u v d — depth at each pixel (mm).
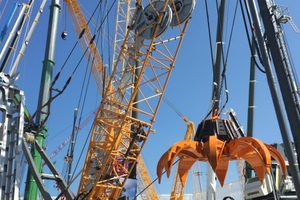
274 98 10469
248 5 11578
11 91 14773
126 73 25828
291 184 14148
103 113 26250
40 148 24078
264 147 7738
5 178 13492
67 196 24469
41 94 25203
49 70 26094
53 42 27000
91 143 26688
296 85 10625
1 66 19484
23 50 21000
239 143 7957
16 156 13938
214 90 12336
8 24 20031
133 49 24984
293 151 9977
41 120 24219
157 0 23359
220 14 15570
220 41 14969
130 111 25906
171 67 24812
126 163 26438
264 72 11906
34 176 22250
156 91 25828
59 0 28141
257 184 14844
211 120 8914
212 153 7797
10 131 14297
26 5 21000
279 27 10805
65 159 35250
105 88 27094
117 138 25844
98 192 26406
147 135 26484
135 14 24266
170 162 7906
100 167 26344
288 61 10625
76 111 32094
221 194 29297
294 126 10031
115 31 45219
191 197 63031
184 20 22844
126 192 26766
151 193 61781
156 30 23172
